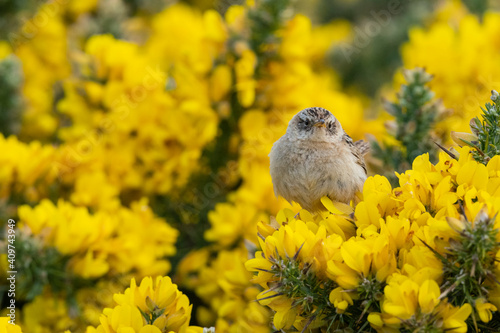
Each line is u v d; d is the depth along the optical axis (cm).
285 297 378
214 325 650
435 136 636
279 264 370
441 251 353
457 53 818
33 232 587
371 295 356
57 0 948
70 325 595
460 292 352
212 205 729
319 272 376
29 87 891
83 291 603
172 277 710
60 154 716
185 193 739
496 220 349
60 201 621
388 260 357
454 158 432
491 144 417
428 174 407
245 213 667
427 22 1032
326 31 1081
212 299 658
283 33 730
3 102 800
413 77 635
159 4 1116
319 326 387
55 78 918
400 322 339
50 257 574
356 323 378
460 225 335
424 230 366
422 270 349
